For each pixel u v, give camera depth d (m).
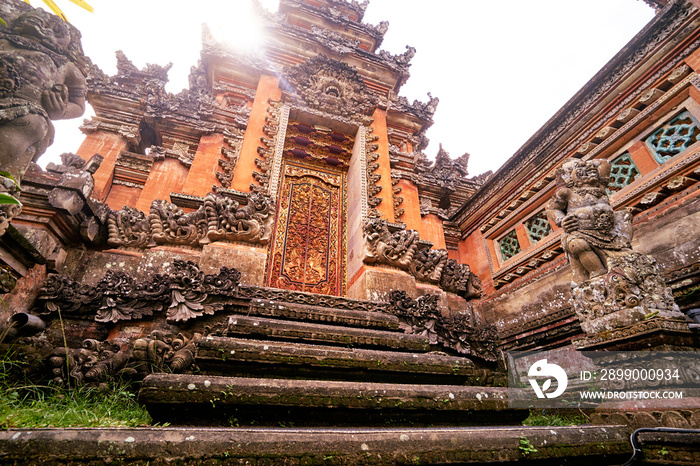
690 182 4.92
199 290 4.52
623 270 3.45
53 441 1.54
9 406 2.28
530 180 8.06
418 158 10.61
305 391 2.41
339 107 9.74
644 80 5.98
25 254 3.85
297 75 9.90
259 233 6.17
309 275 7.93
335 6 15.33
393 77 12.66
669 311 3.17
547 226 7.62
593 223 3.88
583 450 2.17
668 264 4.74
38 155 3.65
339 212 9.18
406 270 7.09
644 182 5.50
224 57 9.68
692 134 5.27
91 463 1.51
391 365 3.19
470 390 2.83
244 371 2.90
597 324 3.53
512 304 7.38
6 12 3.65
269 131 8.47
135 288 4.56
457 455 1.92
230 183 7.66
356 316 4.66
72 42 4.00
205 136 8.31
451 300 7.55
